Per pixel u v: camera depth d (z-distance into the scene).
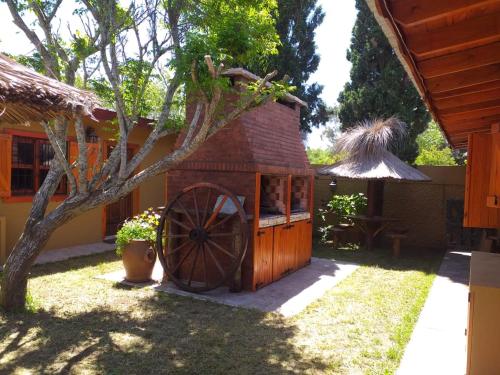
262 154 6.70
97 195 5.11
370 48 14.59
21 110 2.99
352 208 10.92
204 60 4.77
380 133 10.46
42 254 8.41
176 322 4.96
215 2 6.09
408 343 4.47
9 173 7.71
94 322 4.85
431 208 11.25
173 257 6.88
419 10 1.72
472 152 3.55
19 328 4.56
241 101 5.27
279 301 5.93
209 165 6.59
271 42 6.18
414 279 7.45
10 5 5.06
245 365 3.90
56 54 5.30
